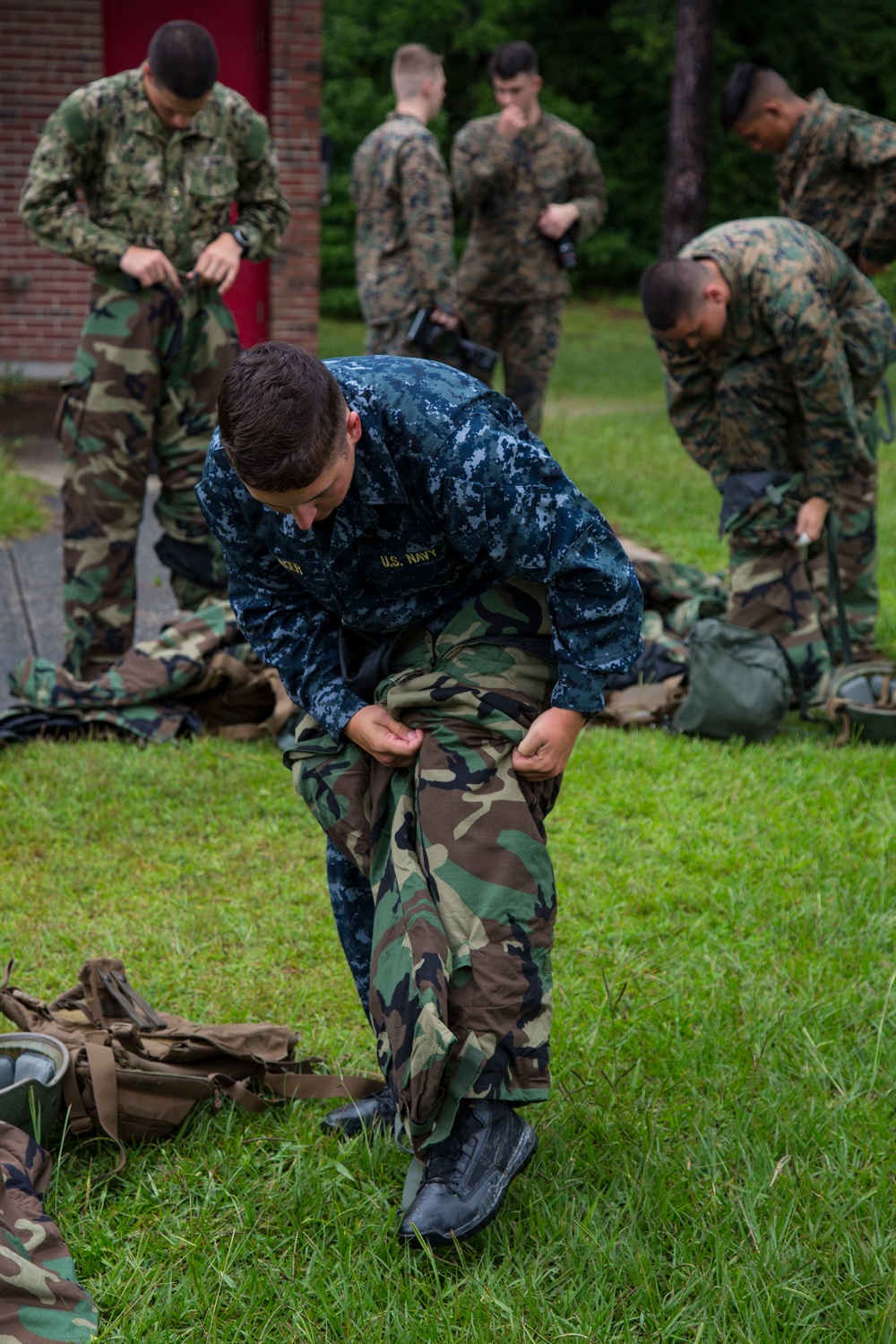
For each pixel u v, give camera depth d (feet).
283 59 29.86
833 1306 6.27
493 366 21.16
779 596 14.60
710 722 13.87
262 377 5.55
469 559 6.42
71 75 32.55
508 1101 6.22
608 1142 7.41
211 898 10.44
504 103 23.13
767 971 9.50
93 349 13.69
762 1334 6.02
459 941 6.18
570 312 72.90
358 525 6.21
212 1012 8.84
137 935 9.78
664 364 14.38
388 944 6.24
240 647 13.94
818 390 13.35
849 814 12.32
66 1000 8.00
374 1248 6.62
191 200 13.83
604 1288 6.30
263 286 31.27
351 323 68.69
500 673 6.62
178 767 12.71
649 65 80.12
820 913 10.25
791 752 13.61
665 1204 6.85
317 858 11.20
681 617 16.06
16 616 17.19
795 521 14.33
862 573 15.62
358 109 73.00
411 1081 5.95
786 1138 7.47
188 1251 6.62
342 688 6.91
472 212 23.80
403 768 6.73
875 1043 8.53
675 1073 8.13
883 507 24.82
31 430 28.94
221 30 30.17
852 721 13.94
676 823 12.00
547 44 80.94
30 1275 6.01
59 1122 7.28
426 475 6.05
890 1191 7.02
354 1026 8.74
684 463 28.86
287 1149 7.39
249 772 12.77
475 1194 6.31
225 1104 7.75
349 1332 6.13
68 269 35.09
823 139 15.74
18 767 12.65
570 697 6.50
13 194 34.06
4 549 20.11
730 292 13.37
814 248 13.62
